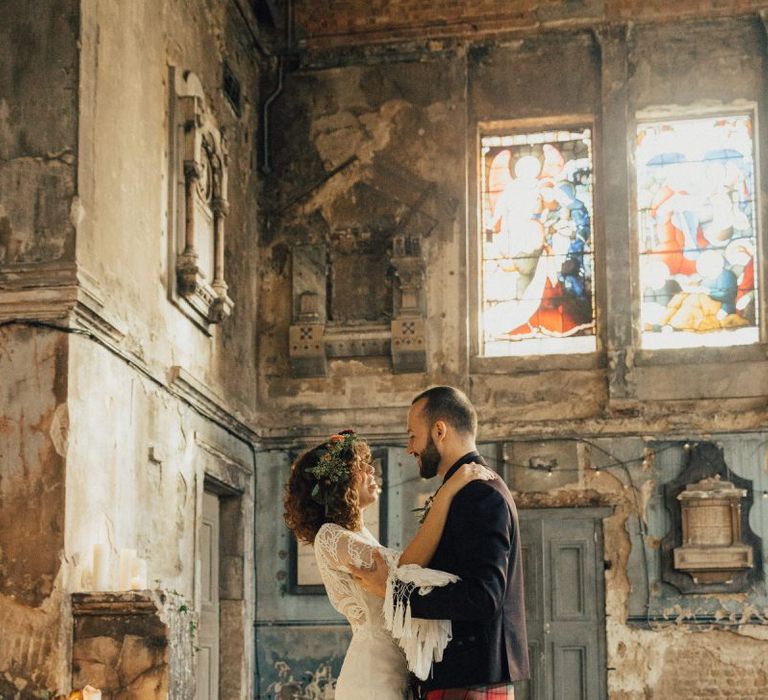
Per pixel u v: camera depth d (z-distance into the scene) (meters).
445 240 11.11
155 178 8.59
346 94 11.45
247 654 10.60
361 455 4.16
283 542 10.94
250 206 11.25
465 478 3.80
